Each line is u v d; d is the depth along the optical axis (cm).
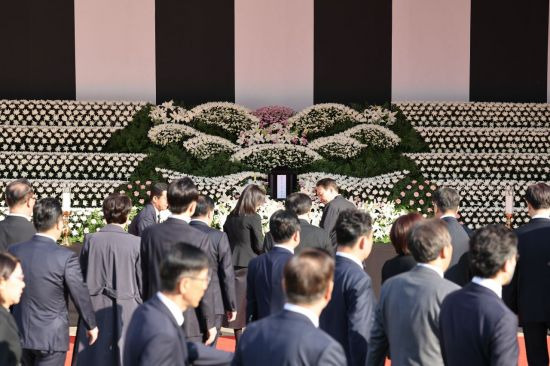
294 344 242
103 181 1120
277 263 399
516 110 1229
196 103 1304
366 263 834
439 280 312
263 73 1313
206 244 453
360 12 1309
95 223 955
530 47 1312
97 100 1268
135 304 498
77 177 1148
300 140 1174
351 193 1123
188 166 1148
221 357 284
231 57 1308
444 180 1166
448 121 1231
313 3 1314
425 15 1310
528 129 1198
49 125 1193
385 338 328
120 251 497
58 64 1274
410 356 308
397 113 1234
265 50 1314
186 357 273
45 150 1174
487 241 291
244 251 650
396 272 389
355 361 340
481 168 1165
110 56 1284
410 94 1312
